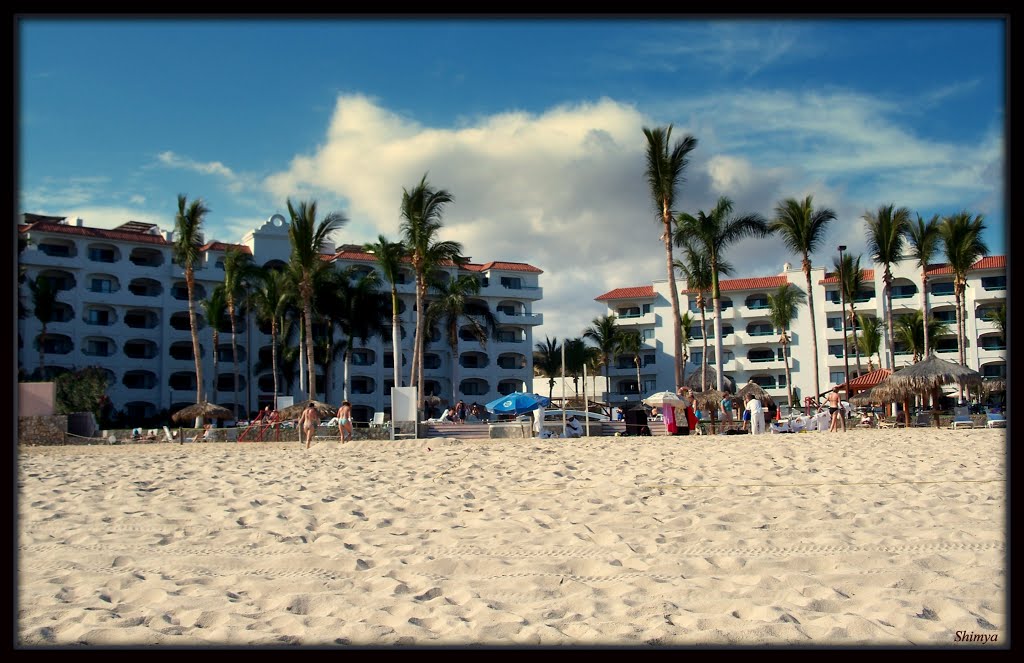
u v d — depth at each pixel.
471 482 13.98
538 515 9.78
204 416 41.81
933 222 45.72
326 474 15.98
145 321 66.62
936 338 68.44
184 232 48.12
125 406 63.78
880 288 74.69
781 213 43.88
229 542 8.66
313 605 6.19
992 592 5.88
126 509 11.23
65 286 62.53
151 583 6.97
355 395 70.25
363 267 70.88
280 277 56.97
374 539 8.62
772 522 8.81
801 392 79.12
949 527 8.21
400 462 18.47
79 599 6.48
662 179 39.03
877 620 5.38
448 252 44.44
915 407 40.34
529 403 37.94
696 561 7.11
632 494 11.62
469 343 76.38
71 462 20.91
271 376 68.56
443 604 6.08
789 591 6.09
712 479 13.07
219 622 5.81
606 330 78.62
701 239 41.16
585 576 6.95
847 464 14.48
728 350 82.62
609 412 55.03
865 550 7.33
